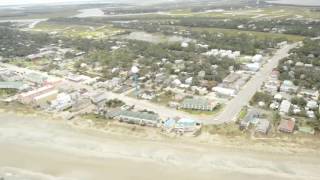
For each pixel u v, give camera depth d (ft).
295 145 347.36
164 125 392.47
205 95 492.54
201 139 363.97
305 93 486.38
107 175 304.71
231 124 392.06
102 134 382.63
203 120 406.82
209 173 304.50
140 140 367.04
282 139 359.05
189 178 297.33
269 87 512.63
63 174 307.58
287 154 332.19
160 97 485.97
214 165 316.81
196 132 377.71
